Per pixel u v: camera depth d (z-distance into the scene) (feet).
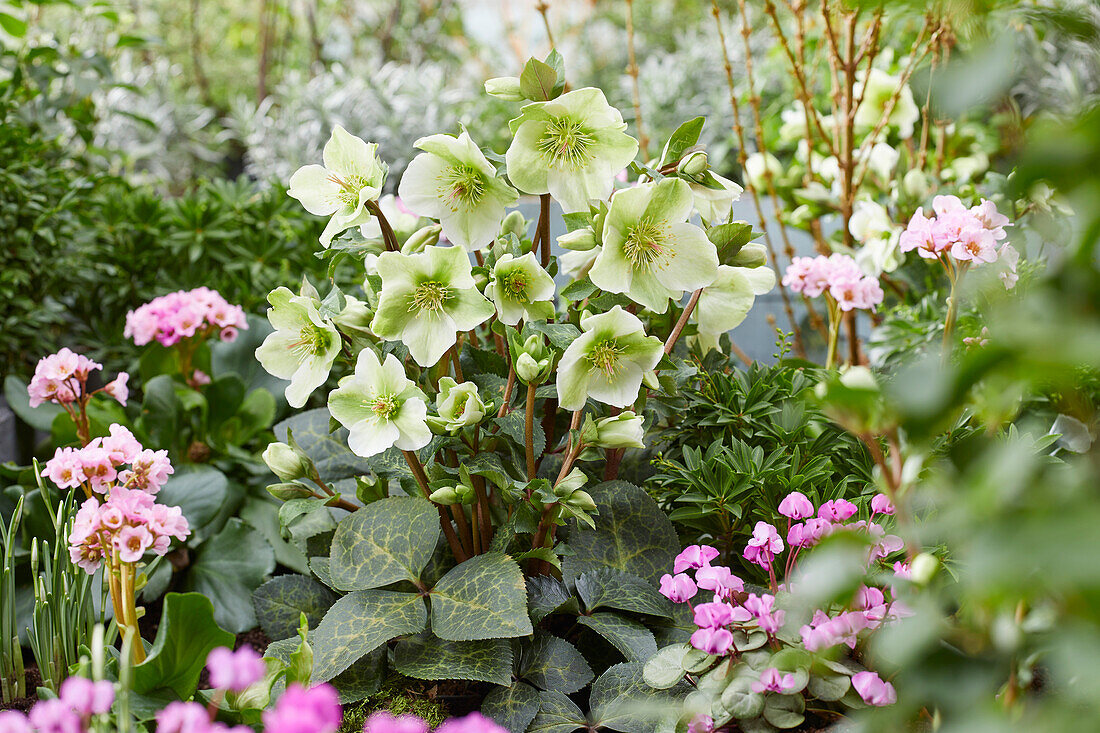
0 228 4.90
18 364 5.24
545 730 2.96
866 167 4.52
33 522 3.65
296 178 3.07
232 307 4.54
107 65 5.63
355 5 13.12
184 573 3.89
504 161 2.99
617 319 2.90
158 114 9.14
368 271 3.31
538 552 3.13
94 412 4.17
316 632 3.06
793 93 5.74
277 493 3.13
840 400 2.14
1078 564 1.56
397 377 2.94
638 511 3.34
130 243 5.60
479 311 2.96
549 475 3.36
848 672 2.70
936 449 3.10
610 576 3.22
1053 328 1.78
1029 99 4.73
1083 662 1.82
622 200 2.85
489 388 3.21
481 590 3.05
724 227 3.05
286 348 3.07
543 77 3.00
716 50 8.89
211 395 4.35
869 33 4.43
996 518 1.76
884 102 4.82
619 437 2.98
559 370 2.91
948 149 5.16
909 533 2.33
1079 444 3.02
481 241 2.99
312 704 2.31
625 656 3.07
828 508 3.00
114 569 3.01
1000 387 1.95
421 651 3.09
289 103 8.77
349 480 3.63
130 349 5.56
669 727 2.84
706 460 3.36
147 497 3.03
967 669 2.18
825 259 3.71
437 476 3.18
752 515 3.38
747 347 5.48
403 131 7.98
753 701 2.71
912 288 4.48
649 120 8.16
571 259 2.98
